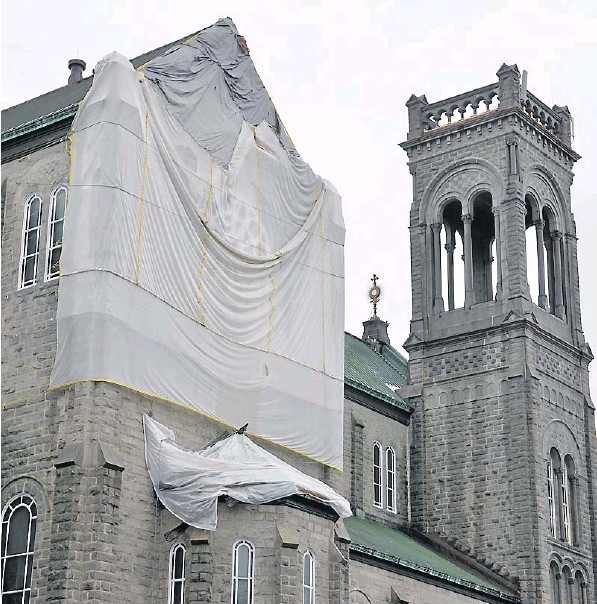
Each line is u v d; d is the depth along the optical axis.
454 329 70.19
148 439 43.09
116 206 43.44
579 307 74.19
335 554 45.84
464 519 66.31
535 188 72.81
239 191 50.06
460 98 74.00
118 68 44.97
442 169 73.50
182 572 41.91
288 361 51.25
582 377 72.44
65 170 46.25
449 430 68.44
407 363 78.44
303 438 51.22
